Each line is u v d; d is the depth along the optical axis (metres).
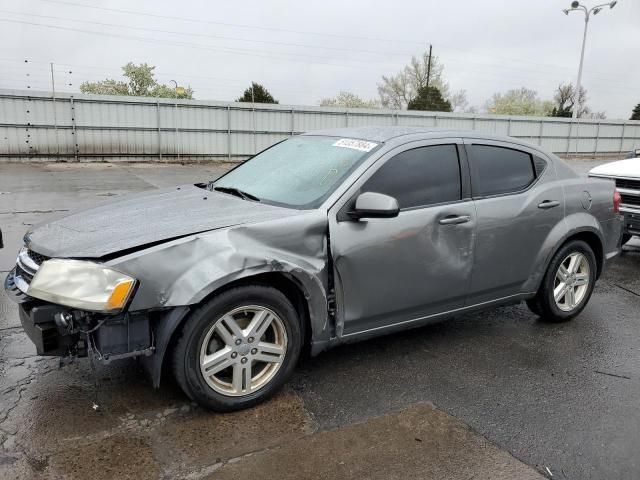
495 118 31.17
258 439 2.81
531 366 3.80
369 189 3.38
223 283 2.77
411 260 3.49
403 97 61.16
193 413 3.02
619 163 7.56
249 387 3.07
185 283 2.71
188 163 23.59
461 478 2.56
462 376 3.61
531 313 4.91
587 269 4.68
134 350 2.75
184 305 2.70
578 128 34.22
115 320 2.68
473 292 3.91
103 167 20.42
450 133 3.88
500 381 3.56
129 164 22.16
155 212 3.31
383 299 3.44
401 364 3.76
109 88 45.94
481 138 4.01
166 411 3.03
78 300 2.59
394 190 3.48
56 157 21.67
